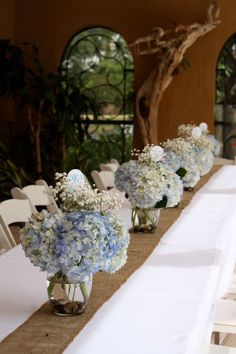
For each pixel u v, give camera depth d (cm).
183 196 534
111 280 299
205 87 924
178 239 382
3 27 920
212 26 869
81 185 256
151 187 376
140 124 900
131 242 371
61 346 227
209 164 588
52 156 898
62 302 251
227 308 343
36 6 945
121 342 232
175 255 346
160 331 242
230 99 931
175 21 922
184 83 928
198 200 518
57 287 250
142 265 325
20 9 949
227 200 522
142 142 930
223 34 915
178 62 874
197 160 581
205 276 308
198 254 350
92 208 247
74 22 941
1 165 819
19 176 827
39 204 491
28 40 951
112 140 950
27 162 896
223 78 930
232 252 433
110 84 948
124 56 941
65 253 232
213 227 419
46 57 949
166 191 380
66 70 958
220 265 342
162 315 257
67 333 238
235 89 927
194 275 310
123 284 293
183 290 287
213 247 366
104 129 950
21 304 267
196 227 418
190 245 369
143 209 389
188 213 464
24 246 238
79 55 952
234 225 448
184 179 536
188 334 240
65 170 902
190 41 866
